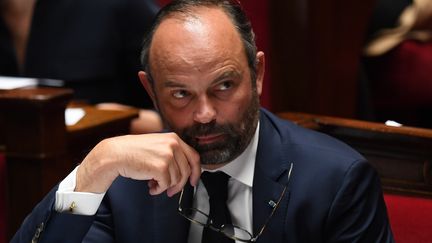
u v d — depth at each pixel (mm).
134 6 9328
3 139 7031
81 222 4559
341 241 4535
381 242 4562
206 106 4227
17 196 7039
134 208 4844
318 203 4578
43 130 6848
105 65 9352
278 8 8445
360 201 4586
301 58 8461
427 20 9008
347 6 8391
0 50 9445
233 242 4629
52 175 6984
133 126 8500
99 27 9312
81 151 7406
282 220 4586
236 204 4711
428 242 4949
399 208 5059
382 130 5320
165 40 4262
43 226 4559
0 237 7250
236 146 4363
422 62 8977
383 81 9172
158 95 4375
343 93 8648
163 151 4336
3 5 9320
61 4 9289
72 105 8500
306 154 4730
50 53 9320
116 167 4430
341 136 5504
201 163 4438
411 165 5262
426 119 9180
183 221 4770
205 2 4336
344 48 8547
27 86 8164
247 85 4312
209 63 4176
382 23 9141
